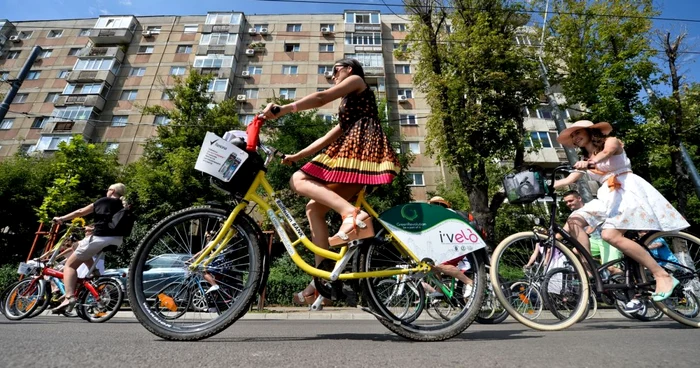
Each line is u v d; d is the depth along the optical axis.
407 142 22.23
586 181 8.88
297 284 9.62
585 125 3.02
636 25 11.95
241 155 1.95
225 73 23.53
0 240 15.34
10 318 4.76
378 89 23.39
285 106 1.96
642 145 11.37
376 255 2.01
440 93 11.91
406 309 2.06
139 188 14.17
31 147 22.00
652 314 3.89
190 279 1.97
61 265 5.18
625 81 12.01
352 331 2.87
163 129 16.34
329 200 1.89
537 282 2.75
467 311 2.03
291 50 25.44
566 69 13.08
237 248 2.03
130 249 13.42
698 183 10.85
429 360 1.34
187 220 2.01
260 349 1.54
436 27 13.45
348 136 2.00
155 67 24.48
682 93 12.19
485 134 11.56
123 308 6.43
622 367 1.25
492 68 11.71
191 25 26.02
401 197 13.86
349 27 25.77
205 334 1.83
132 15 25.95
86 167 14.82
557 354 1.49
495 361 1.33
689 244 2.92
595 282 2.86
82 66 23.62
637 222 2.68
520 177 2.86
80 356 1.32
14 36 25.86
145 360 1.27
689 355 1.48
